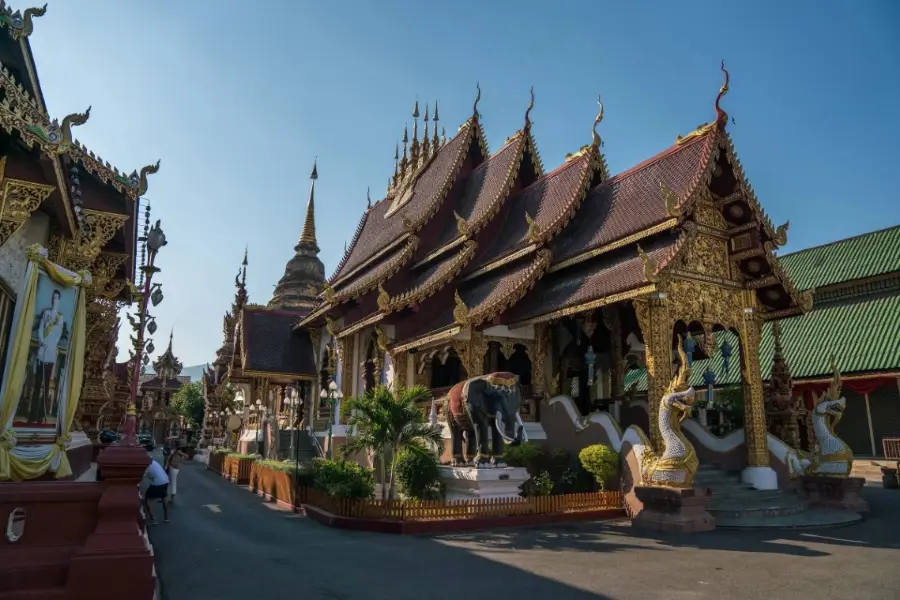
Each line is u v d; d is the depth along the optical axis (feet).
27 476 31.73
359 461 72.95
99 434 66.33
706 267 58.23
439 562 33.63
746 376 59.62
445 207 88.38
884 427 94.17
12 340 31.09
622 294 52.29
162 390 254.68
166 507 50.16
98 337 51.93
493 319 62.85
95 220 41.78
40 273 33.45
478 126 93.97
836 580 29.71
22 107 28.68
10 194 31.55
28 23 32.99
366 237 115.96
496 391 52.90
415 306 73.05
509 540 40.60
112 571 22.21
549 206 73.77
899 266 102.47
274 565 32.86
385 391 52.44
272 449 89.20
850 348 94.58
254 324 105.91
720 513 47.75
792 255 129.70
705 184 55.16
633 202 63.21
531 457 54.95
